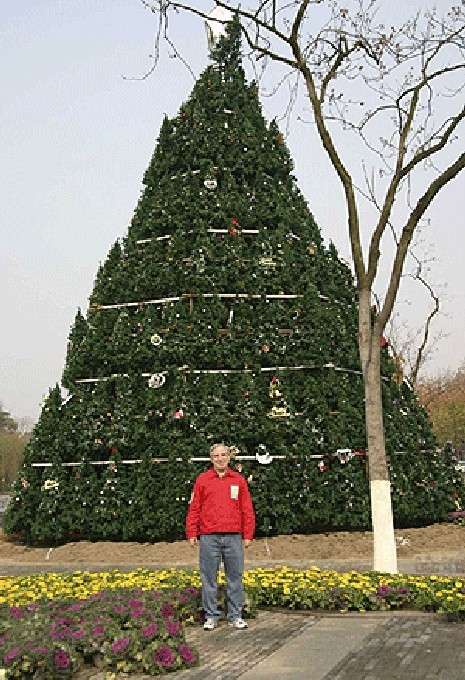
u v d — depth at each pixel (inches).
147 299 774.5
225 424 708.7
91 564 649.6
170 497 695.1
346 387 756.0
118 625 331.0
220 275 759.1
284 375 734.5
